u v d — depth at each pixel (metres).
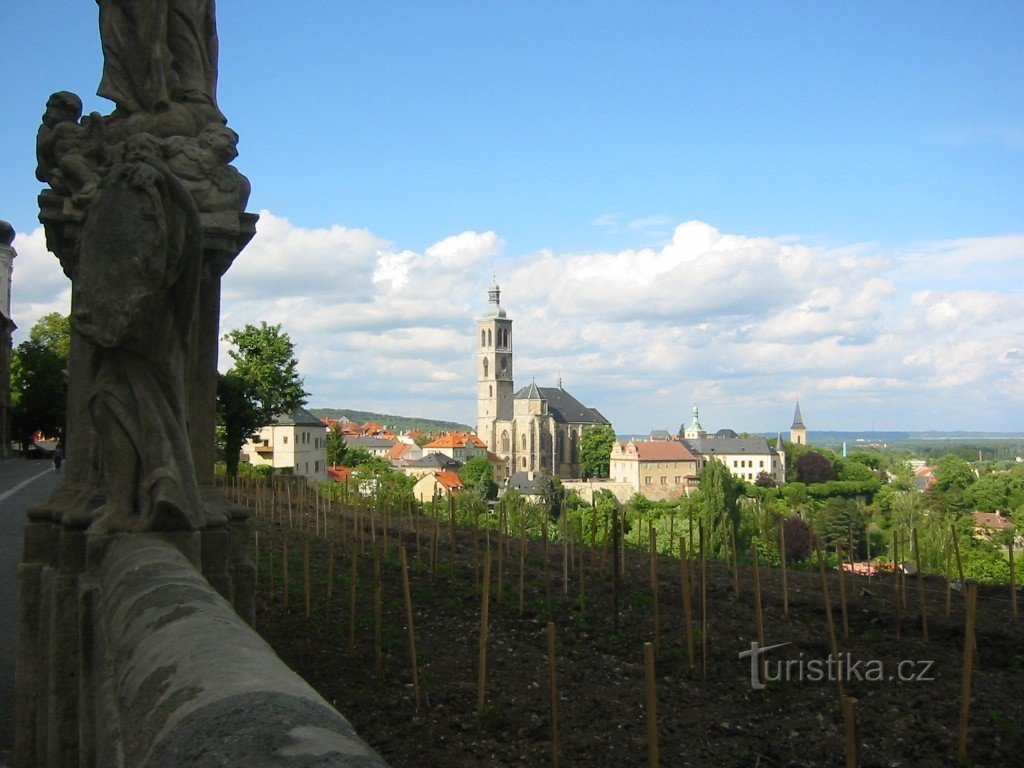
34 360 77.38
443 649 10.07
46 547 7.14
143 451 6.05
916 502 59.72
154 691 2.82
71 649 6.52
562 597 12.88
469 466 142.75
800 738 7.21
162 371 6.29
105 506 6.16
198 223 6.34
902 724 7.55
